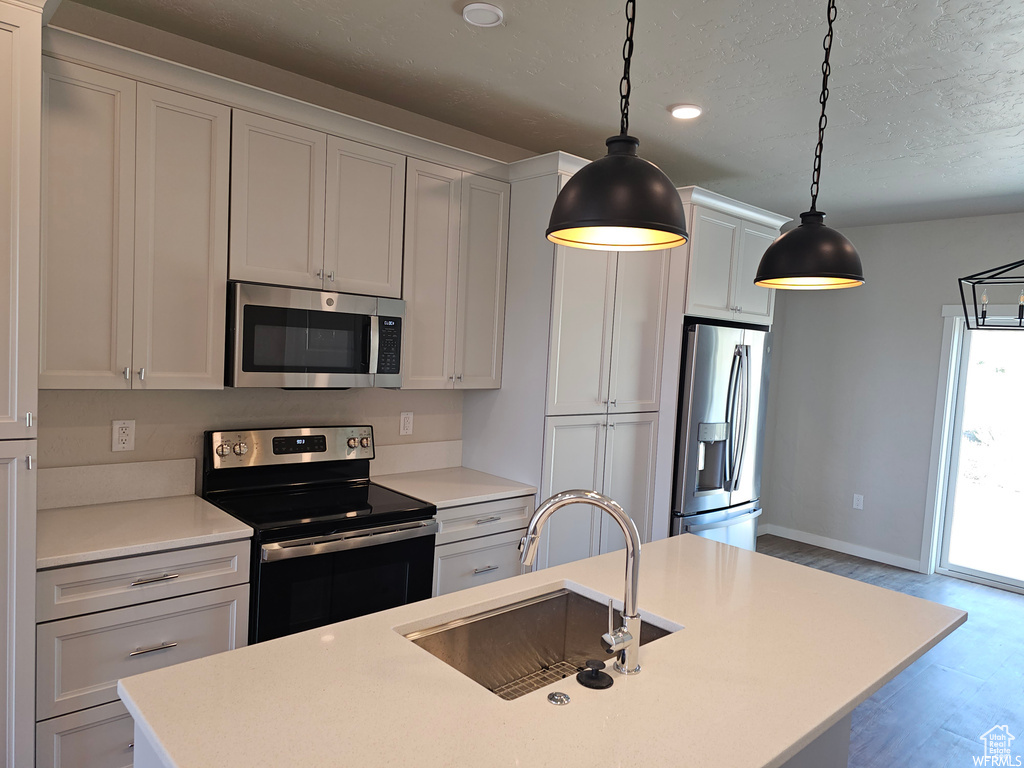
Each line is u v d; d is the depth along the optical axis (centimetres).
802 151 330
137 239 217
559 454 313
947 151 319
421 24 223
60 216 203
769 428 565
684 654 148
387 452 322
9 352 174
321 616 237
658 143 329
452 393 347
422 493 286
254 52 253
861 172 359
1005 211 433
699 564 213
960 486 477
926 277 476
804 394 544
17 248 174
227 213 236
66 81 201
